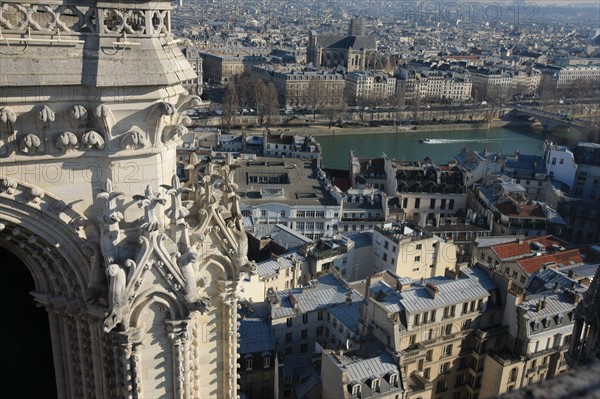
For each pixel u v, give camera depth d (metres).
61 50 24.75
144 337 28.22
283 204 175.88
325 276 119.31
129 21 25.72
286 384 95.06
